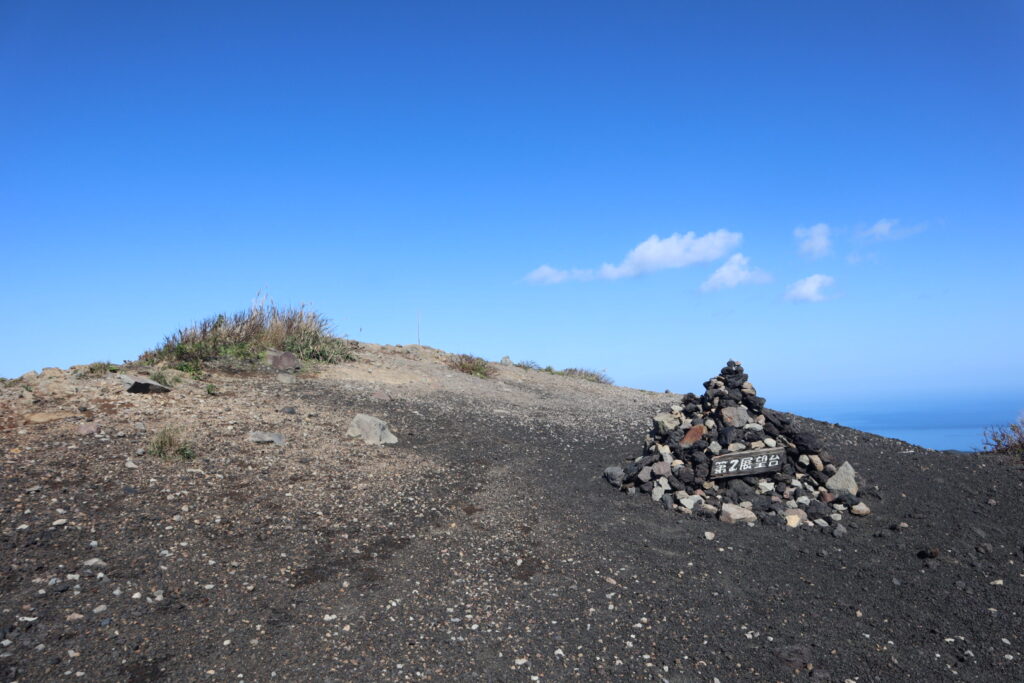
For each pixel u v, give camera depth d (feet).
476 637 14.56
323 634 13.97
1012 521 21.66
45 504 16.62
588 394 45.88
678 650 14.57
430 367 44.29
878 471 26.22
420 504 21.12
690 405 27.55
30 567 14.30
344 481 21.79
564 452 29.84
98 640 12.68
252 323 40.70
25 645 12.24
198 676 12.12
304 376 35.76
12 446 19.70
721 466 23.95
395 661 13.34
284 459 22.68
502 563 18.17
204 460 21.13
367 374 38.65
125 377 28.25
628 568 18.45
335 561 16.92
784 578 18.31
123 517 16.78
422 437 28.96
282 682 12.28
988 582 18.22
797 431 24.95
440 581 16.78
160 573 14.99
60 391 25.35
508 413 35.81
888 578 18.45
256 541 17.04
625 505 23.35
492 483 24.25
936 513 22.34
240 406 28.09
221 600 14.56
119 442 21.21
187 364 32.96
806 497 23.16
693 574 18.30
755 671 13.92
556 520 21.48
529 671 13.47
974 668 14.49
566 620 15.58
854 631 15.78
